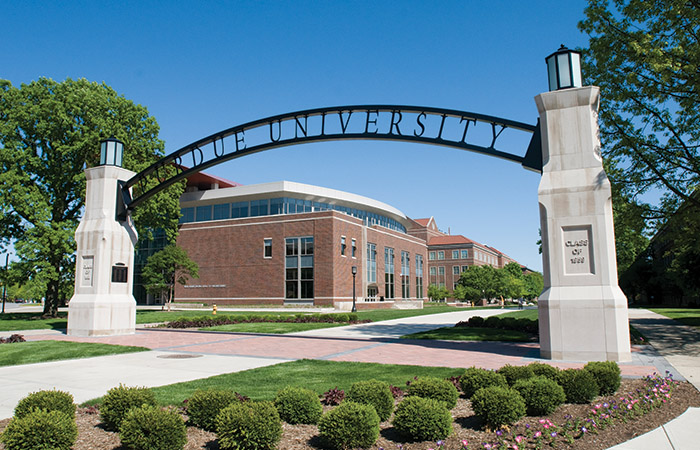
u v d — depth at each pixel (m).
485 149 14.45
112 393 6.19
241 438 5.14
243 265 54.59
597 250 11.95
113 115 33.97
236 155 18.25
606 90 18.44
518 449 5.11
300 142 17.08
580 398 7.21
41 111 31.08
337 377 9.72
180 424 5.23
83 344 16.39
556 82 13.09
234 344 16.77
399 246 69.44
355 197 62.94
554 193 12.49
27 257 29.05
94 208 20.38
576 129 12.61
